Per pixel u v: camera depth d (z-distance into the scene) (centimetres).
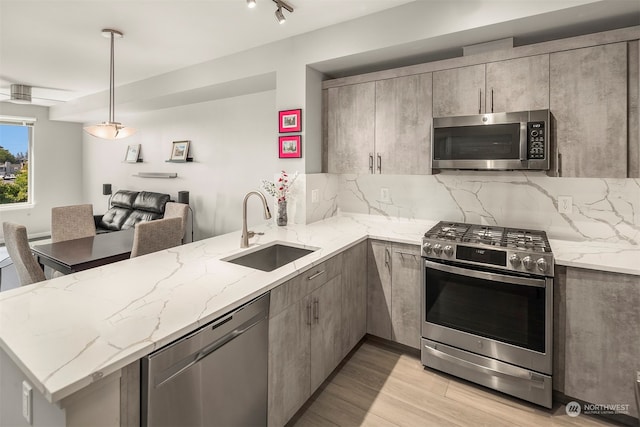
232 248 227
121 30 287
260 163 428
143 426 111
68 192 698
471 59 240
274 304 168
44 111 656
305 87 296
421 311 243
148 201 518
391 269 262
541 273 195
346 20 268
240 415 151
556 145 216
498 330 213
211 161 479
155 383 112
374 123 287
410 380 232
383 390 222
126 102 469
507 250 205
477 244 216
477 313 220
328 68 303
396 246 258
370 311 273
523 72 223
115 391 104
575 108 209
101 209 680
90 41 311
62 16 262
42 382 88
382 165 285
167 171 538
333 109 310
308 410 204
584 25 216
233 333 144
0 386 122
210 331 132
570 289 196
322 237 259
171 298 144
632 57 193
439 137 251
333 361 227
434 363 239
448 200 294
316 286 204
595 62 202
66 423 92
